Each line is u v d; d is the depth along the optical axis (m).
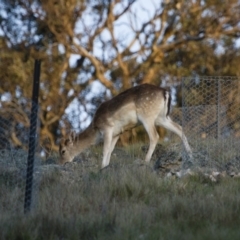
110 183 23.55
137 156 33.25
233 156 28.58
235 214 19.73
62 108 55.81
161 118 33.06
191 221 19.16
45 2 56.00
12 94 54.41
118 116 32.84
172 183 24.28
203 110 31.47
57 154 36.19
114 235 17.81
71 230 18.39
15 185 23.64
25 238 17.97
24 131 30.44
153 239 17.52
